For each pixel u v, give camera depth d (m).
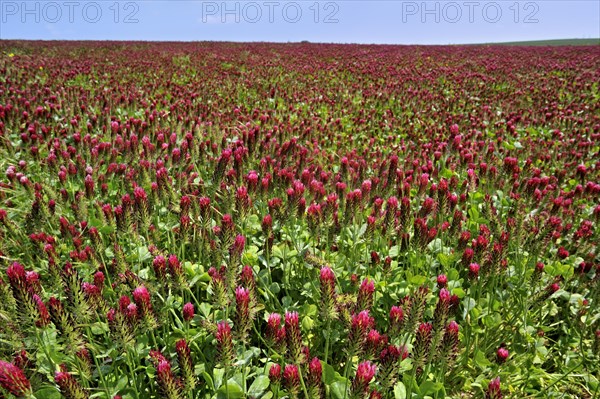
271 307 3.71
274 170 4.99
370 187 4.62
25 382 2.16
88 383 2.88
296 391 2.47
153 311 2.82
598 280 4.00
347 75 20.69
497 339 3.89
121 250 3.45
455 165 6.56
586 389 3.54
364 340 2.61
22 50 31.78
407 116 11.71
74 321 2.56
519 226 4.18
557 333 4.25
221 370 2.92
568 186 6.88
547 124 11.11
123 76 18.23
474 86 17.67
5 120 7.69
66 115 9.41
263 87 16.23
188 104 10.23
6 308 2.57
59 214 4.89
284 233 4.54
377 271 4.09
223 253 3.35
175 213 4.63
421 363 2.70
